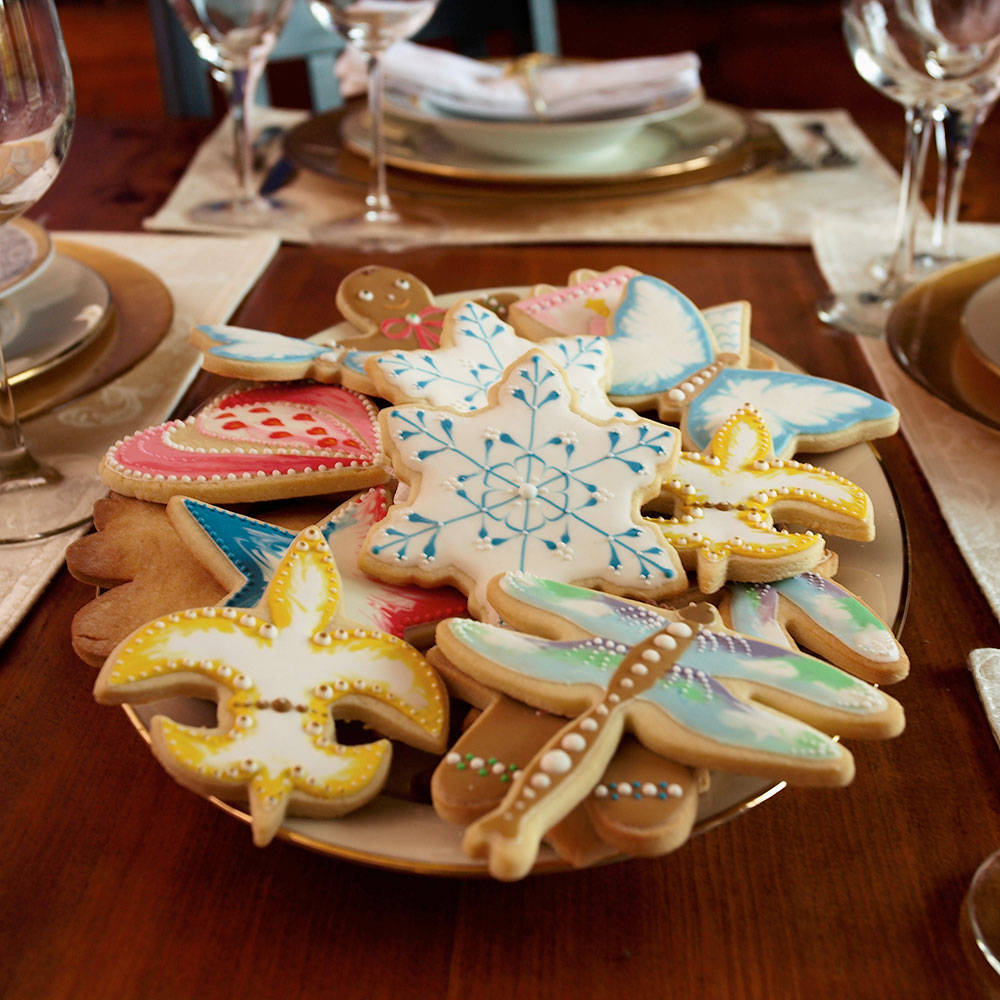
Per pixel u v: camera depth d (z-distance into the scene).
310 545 0.46
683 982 0.40
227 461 0.50
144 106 1.90
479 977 0.40
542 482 0.47
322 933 0.41
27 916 0.41
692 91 0.83
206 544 0.46
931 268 0.72
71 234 0.75
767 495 0.48
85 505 0.54
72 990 0.40
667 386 0.54
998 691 0.46
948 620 0.50
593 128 0.78
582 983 0.40
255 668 0.42
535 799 0.39
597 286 0.60
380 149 0.78
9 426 0.54
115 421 0.59
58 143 0.53
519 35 1.25
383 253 0.74
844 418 0.52
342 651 0.43
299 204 0.81
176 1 0.75
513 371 0.50
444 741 0.42
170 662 0.42
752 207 0.81
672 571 0.46
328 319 0.67
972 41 0.66
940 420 0.60
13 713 0.46
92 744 0.45
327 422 0.52
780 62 1.94
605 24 2.08
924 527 0.54
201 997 0.39
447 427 0.49
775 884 0.42
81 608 0.48
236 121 0.79
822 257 0.74
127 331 0.62
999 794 0.44
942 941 0.41
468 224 0.78
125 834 0.43
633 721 0.41
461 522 0.47
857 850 0.43
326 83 1.14
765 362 0.57
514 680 0.42
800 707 0.41
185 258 0.72
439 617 0.46
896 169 0.87
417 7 0.75
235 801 0.41
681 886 0.42
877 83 0.69
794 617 0.45
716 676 0.41
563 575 0.46
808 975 0.40
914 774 0.45
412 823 0.40
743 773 0.40
